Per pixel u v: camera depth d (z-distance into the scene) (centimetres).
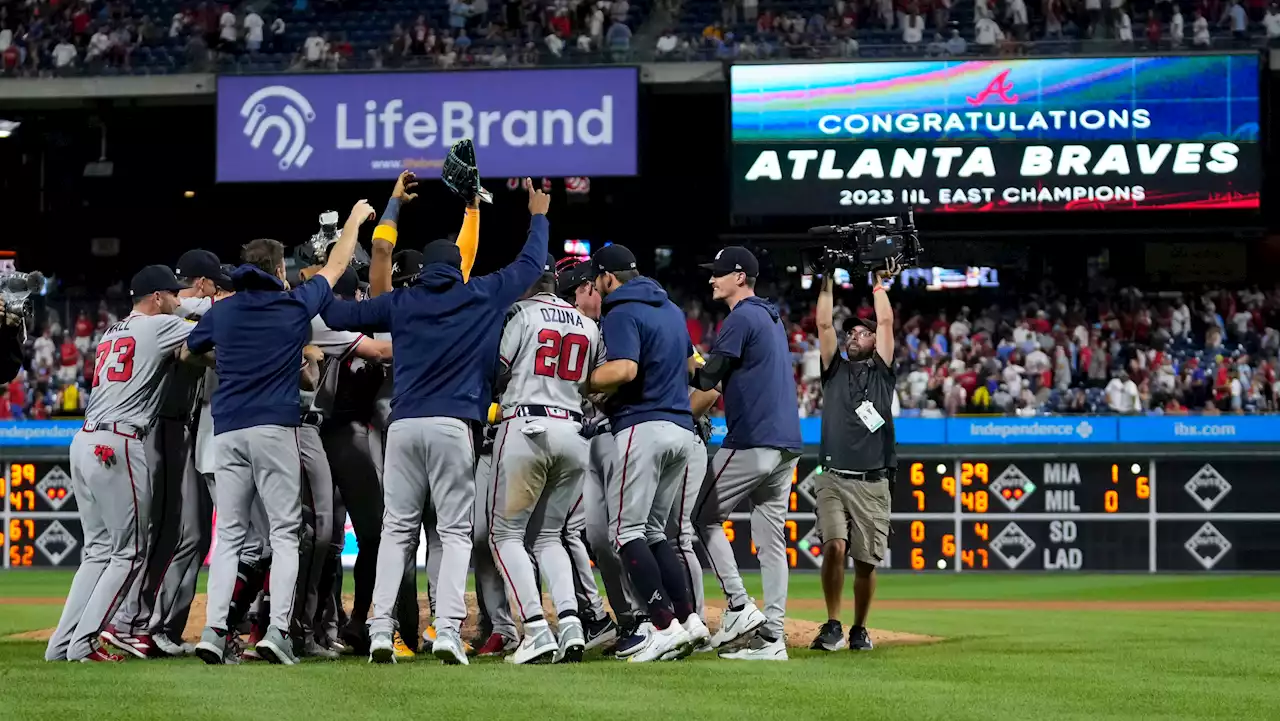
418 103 2597
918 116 2528
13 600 1773
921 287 2998
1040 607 1686
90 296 2872
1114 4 2673
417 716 643
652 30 2853
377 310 863
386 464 855
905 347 2747
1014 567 2277
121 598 915
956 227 2847
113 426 912
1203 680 816
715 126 3098
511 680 763
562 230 3169
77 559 2398
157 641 962
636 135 2577
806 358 2648
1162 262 3008
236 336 865
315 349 910
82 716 640
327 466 932
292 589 863
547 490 874
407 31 2830
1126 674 844
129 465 913
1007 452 2283
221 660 861
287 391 869
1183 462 2258
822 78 2550
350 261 982
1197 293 2917
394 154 2598
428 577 997
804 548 2309
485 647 984
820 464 1042
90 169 2953
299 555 923
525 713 653
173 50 2778
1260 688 781
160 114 2991
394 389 853
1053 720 661
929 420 2306
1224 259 2995
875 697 722
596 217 3164
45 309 2836
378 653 850
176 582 968
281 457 862
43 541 2403
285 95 2612
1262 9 2612
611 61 2627
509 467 855
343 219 3198
